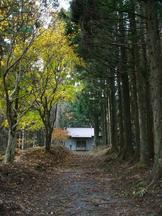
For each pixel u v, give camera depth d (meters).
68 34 21.66
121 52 21.81
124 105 26.19
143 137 20.69
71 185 18.00
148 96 21.83
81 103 55.16
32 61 23.48
